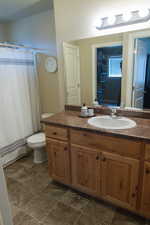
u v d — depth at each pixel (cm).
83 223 149
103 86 205
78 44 210
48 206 169
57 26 218
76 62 217
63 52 223
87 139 158
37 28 285
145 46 168
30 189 194
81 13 199
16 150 258
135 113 184
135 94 184
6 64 230
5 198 60
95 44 199
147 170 133
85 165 168
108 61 195
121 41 183
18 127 259
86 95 220
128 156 139
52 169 197
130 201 150
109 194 161
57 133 177
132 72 182
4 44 226
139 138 128
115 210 162
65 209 165
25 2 229
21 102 261
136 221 150
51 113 298
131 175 142
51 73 289
